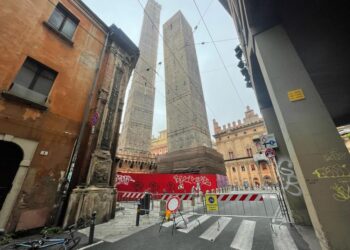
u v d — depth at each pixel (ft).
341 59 17.29
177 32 148.97
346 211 9.41
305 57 16.92
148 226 22.35
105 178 27.61
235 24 28.09
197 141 101.76
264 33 15.28
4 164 19.52
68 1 29.37
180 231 19.83
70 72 27.20
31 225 19.12
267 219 24.17
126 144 124.06
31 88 22.52
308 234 16.71
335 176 10.13
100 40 34.06
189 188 61.52
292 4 13.84
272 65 13.87
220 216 27.48
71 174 23.53
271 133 24.84
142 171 102.27
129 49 39.34
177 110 119.96
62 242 15.12
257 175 139.54
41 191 20.81
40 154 21.48
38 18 24.45
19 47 21.68
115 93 33.91
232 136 169.17
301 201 21.04
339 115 29.09
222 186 83.10
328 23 14.29
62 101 25.23
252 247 14.49
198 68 147.23
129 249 14.78
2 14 20.74
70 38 28.99
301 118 11.89
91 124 28.12
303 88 12.59
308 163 10.84
